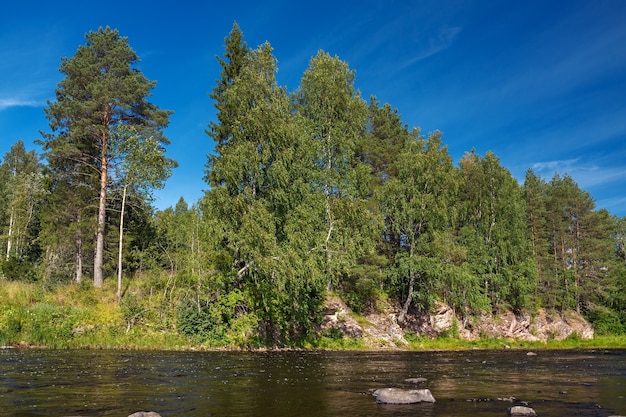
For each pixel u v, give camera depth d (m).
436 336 45.19
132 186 39.00
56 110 37.03
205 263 32.47
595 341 55.19
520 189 64.94
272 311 33.84
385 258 43.81
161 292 34.62
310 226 34.59
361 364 23.28
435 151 46.69
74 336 28.19
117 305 32.69
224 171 33.28
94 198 39.41
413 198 44.16
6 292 30.92
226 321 32.25
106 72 39.91
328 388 14.48
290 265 31.00
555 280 60.28
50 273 37.81
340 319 38.53
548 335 55.06
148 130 39.31
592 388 15.32
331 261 34.78
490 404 12.05
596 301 65.12
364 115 45.75
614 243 72.06
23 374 16.16
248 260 32.59
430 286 44.81
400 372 19.78
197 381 15.52
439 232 44.41
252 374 17.80
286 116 37.28
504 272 53.81
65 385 13.97
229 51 43.81
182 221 36.88
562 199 67.75
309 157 39.00
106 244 42.41
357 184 44.34
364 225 37.91
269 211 34.72
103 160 38.44
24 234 48.50
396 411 10.92
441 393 13.95
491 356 31.45
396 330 42.50
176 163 39.84
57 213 39.31
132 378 15.82
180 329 30.62
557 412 11.21
